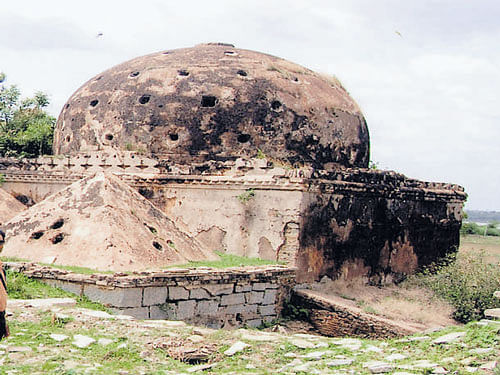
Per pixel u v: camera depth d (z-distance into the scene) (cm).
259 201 1653
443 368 765
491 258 2273
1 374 675
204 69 1911
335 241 1705
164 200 1781
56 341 819
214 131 1831
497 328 895
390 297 1733
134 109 1878
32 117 2625
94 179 1404
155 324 962
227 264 1441
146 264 1257
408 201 1984
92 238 1263
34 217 1357
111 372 716
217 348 856
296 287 1576
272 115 1848
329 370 781
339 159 1947
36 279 1170
